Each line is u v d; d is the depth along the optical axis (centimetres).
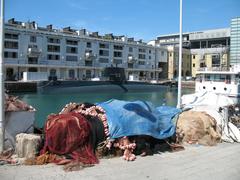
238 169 911
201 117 1312
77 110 1117
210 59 12350
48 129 962
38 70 8681
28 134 994
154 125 1105
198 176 843
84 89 6128
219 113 1412
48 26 9444
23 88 6138
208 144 1213
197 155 1055
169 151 1094
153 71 11844
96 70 10012
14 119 1024
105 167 887
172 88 8481
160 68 12175
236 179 829
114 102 1166
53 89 5834
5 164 883
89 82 6303
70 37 9400
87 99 5275
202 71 3703
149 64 11731
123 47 10875
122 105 1121
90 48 9950
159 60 12112
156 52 11969
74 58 9556
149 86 7394
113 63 10588
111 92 6569
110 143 995
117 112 1070
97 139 1001
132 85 7038
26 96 5484
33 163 887
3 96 966
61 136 942
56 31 9325
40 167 865
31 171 830
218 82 3531
